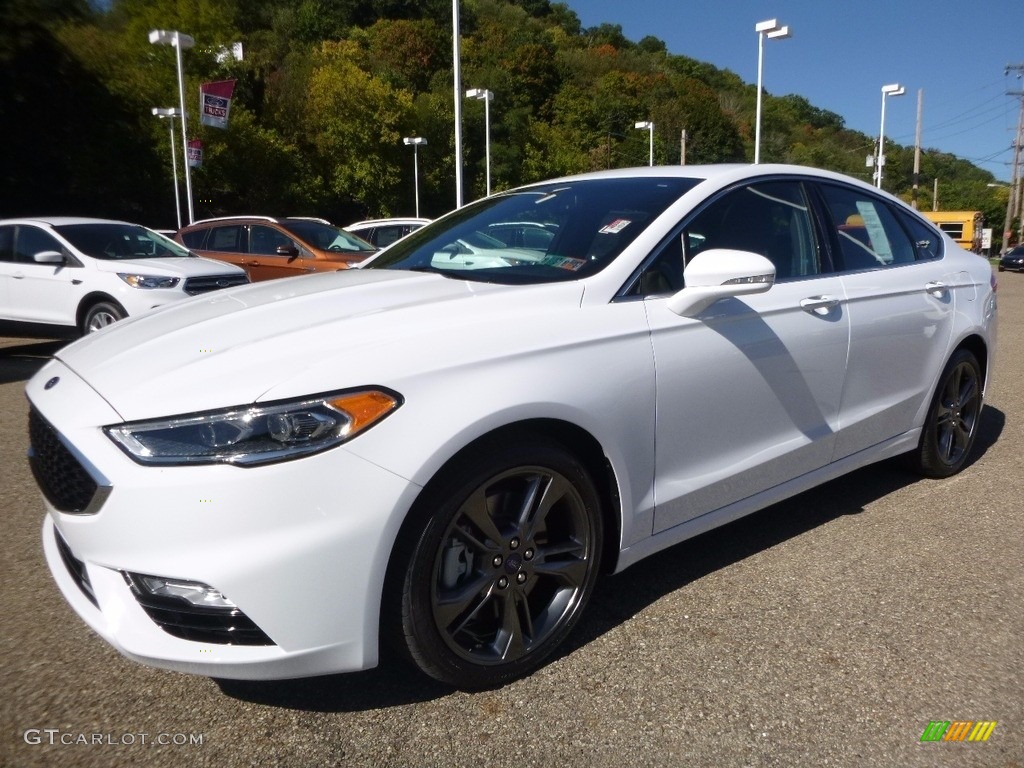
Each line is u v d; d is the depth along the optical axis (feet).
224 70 128.77
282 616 7.25
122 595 7.45
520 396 8.21
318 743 7.79
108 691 8.63
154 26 118.73
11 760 7.52
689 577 11.25
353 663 7.66
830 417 11.94
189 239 43.50
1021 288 68.80
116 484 7.22
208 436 7.17
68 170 81.05
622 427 9.16
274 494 7.12
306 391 7.32
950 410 14.84
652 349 9.49
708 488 10.28
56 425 7.74
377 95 164.55
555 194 12.16
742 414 10.55
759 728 8.00
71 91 76.33
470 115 206.69
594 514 9.19
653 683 8.73
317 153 164.04
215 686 8.72
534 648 8.84
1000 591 10.79
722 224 11.01
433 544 7.87
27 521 13.33
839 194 13.01
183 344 8.36
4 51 68.80
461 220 12.64
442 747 7.73
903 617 10.11
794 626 9.89
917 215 14.82
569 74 310.24
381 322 8.36
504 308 8.89
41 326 30.25
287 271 39.93
